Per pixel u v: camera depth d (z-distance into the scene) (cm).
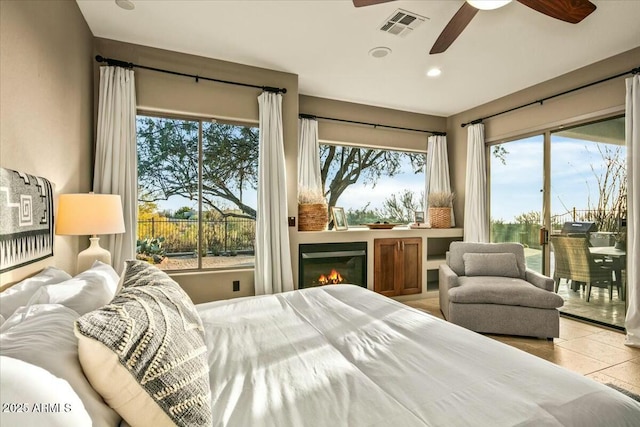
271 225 339
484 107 448
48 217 171
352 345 130
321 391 96
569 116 346
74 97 232
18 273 135
